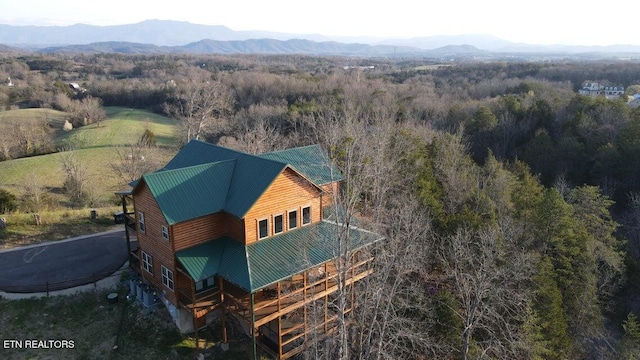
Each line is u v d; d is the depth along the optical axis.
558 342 28.97
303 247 28.06
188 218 25.75
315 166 33.06
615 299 38.62
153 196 25.92
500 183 42.12
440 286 33.09
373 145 38.66
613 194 52.97
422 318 28.44
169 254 26.53
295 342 28.47
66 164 56.22
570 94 82.19
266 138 53.94
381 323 25.72
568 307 33.47
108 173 62.44
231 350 27.55
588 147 57.72
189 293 27.17
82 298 29.52
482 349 26.88
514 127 67.75
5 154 72.69
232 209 26.80
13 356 25.03
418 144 49.62
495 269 27.58
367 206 33.94
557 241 34.94
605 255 36.50
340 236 22.36
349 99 69.50
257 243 27.45
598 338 34.62
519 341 26.75
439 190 41.75
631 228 47.38
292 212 29.28
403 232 31.08
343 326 21.86
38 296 29.16
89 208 45.72
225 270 25.70
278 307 26.17
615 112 61.88
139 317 28.30
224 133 71.88
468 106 78.31
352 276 29.02
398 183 35.91
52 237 36.78
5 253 33.91
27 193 51.38
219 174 28.75
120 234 37.91
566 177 56.50
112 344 26.52
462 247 29.19
